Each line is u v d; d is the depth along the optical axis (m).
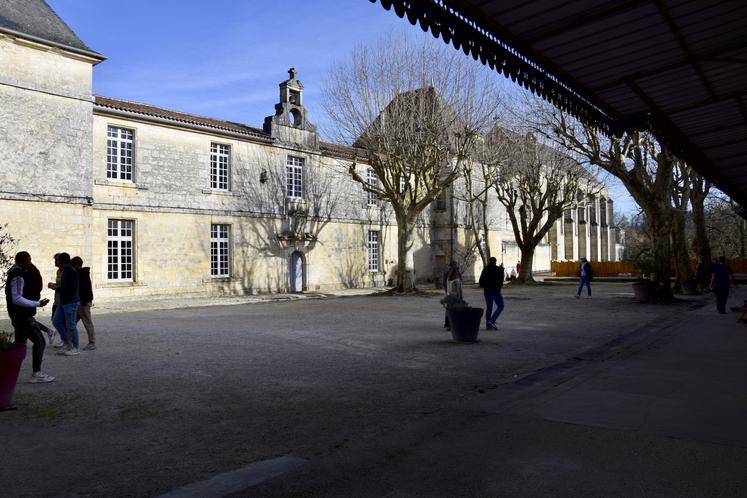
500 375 7.68
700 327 12.74
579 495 3.62
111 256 21.50
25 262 7.35
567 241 56.56
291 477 4.03
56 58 18.81
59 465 4.30
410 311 18.05
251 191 26.33
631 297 22.56
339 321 15.07
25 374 7.91
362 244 32.38
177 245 23.38
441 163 27.52
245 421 5.51
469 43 5.09
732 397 6.19
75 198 19.16
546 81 6.43
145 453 4.58
